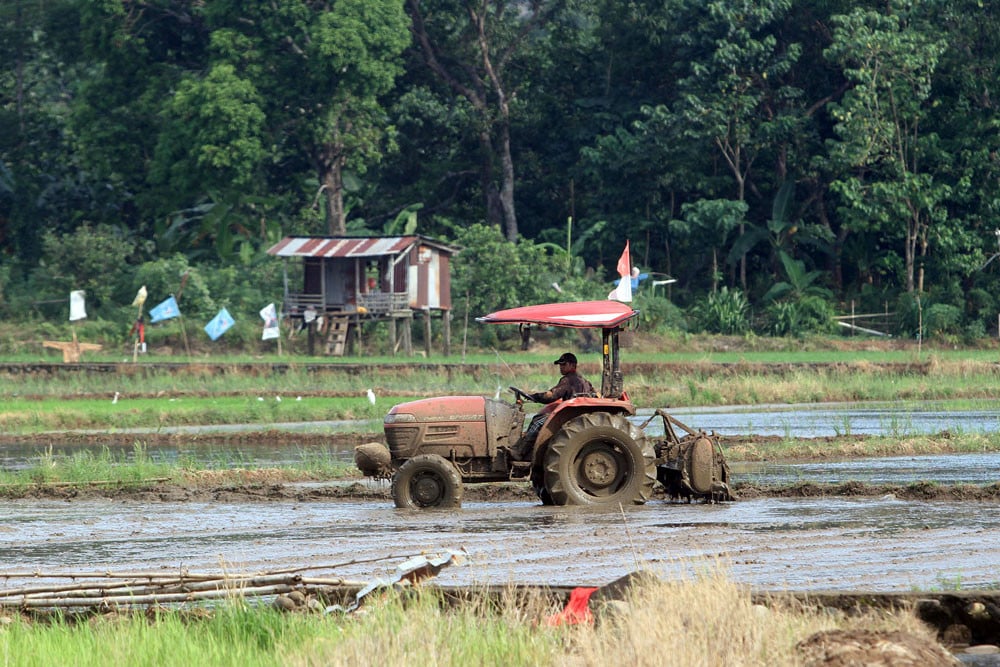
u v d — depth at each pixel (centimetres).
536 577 4041
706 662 2630
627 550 4594
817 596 3425
